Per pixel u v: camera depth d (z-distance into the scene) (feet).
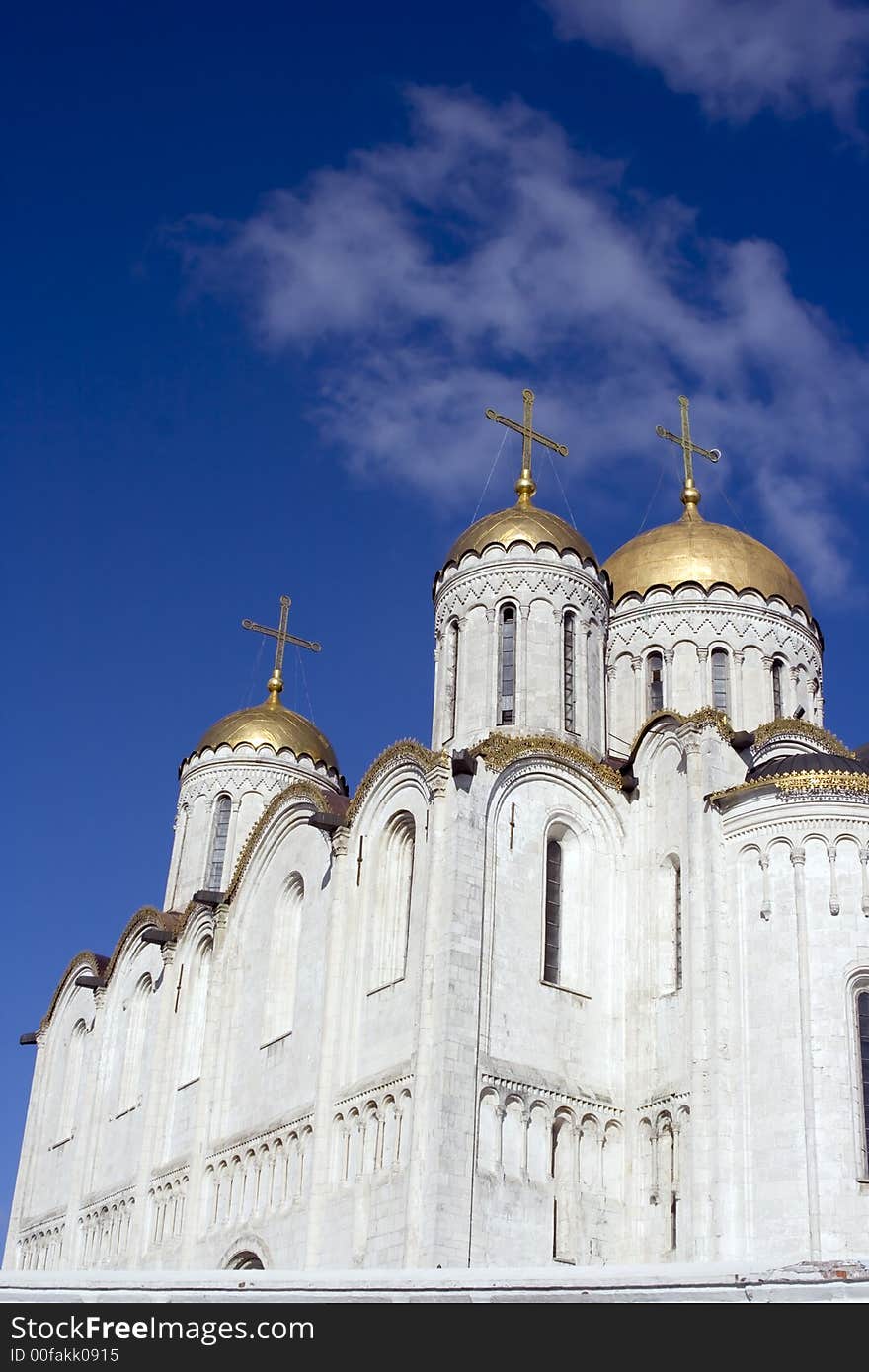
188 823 229.86
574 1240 138.10
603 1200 141.90
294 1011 167.84
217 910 191.11
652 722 159.12
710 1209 130.11
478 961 142.51
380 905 157.07
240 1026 180.86
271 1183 160.56
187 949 201.98
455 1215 131.95
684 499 207.10
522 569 170.91
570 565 172.45
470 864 145.89
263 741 231.50
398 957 154.20
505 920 147.13
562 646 168.96
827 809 139.13
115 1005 223.71
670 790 154.92
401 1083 142.51
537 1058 143.84
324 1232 146.41
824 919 136.05
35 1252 221.46
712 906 141.28
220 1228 167.73
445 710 171.42
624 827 157.89
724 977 138.41
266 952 180.65
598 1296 80.79
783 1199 127.65
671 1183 139.23
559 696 165.48
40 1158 233.55
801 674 189.98
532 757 154.92
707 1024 137.28
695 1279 77.82
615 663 191.21
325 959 161.89
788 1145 129.29
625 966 152.25
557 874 155.63
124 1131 205.26
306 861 176.04
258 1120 168.04
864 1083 130.93
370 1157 143.95
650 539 199.21
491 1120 137.80
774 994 135.13
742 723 183.83
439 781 148.97
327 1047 154.71
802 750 164.86
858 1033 132.57
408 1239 131.95
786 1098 130.93
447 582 176.55
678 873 151.84
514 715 164.86
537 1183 138.62
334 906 161.17
